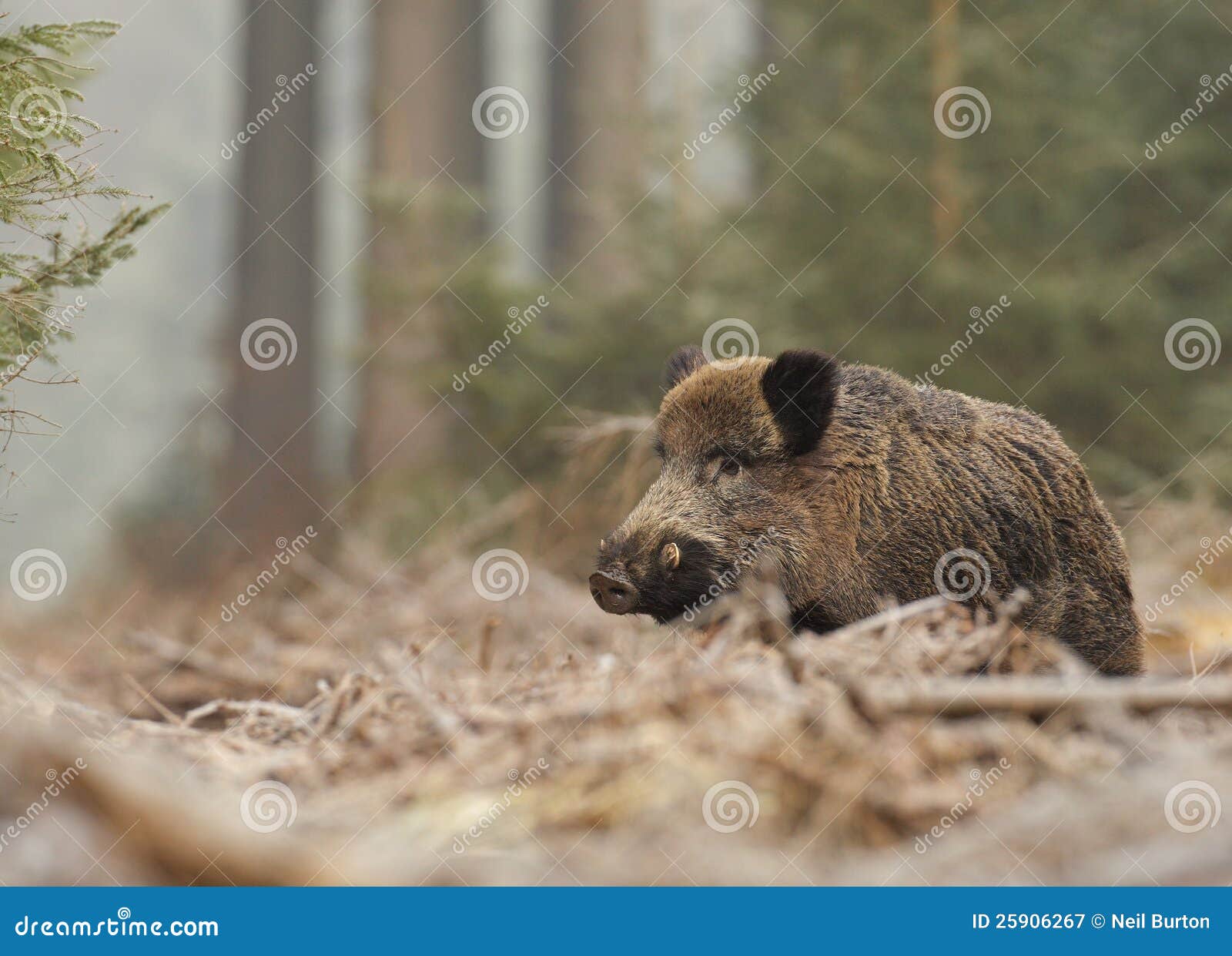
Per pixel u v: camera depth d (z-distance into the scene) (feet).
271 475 137.69
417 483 103.30
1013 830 23.49
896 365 86.02
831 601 40.34
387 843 24.93
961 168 91.25
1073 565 42.19
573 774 26.66
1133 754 27.55
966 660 33.24
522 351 96.99
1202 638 53.01
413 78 139.33
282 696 50.75
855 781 25.09
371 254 111.14
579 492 84.84
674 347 93.45
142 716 46.80
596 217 119.85
